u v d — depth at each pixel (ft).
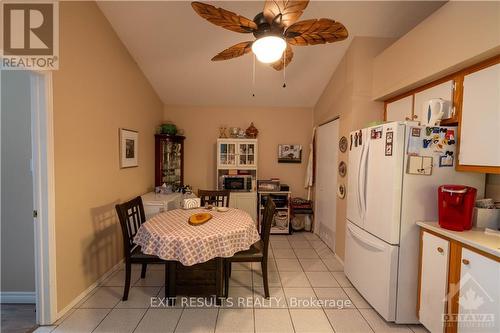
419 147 6.31
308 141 14.93
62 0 6.57
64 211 6.74
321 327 6.43
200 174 14.87
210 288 7.48
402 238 6.43
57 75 6.44
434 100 6.42
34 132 6.14
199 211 8.80
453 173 6.39
